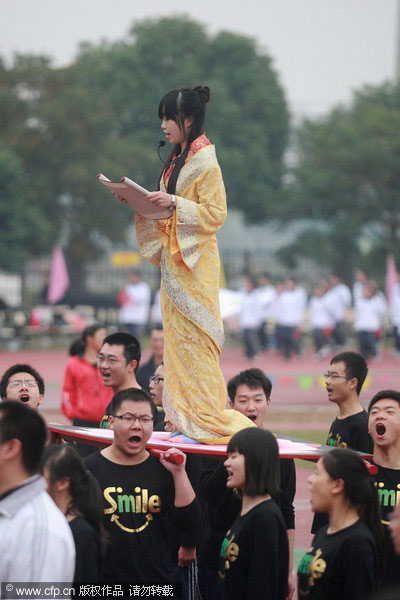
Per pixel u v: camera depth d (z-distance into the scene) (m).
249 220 105.62
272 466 10.65
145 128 99.25
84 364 18.94
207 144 13.12
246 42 102.44
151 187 94.69
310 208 99.12
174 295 13.02
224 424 12.77
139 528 11.30
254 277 95.44
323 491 10.11
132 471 11.59
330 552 9.89
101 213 89.62
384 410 12.48
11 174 72.69
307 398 39.94
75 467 10.13
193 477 12.75
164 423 14.47
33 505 8.54
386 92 103.06
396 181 93.69
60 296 71.88
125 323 61.91
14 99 83.25
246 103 102.94
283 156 109.88
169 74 100.25
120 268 105.00
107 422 15.23
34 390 15.02
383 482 12.41
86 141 87.94
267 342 67.88
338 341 63.94
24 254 74.94
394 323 63.88
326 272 109.38
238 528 10.61
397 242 97.19
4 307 75.31
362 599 9.60
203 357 12.95
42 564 8.28
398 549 8.78
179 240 12.49
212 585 12.62
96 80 96.62
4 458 8.62
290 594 12.66
